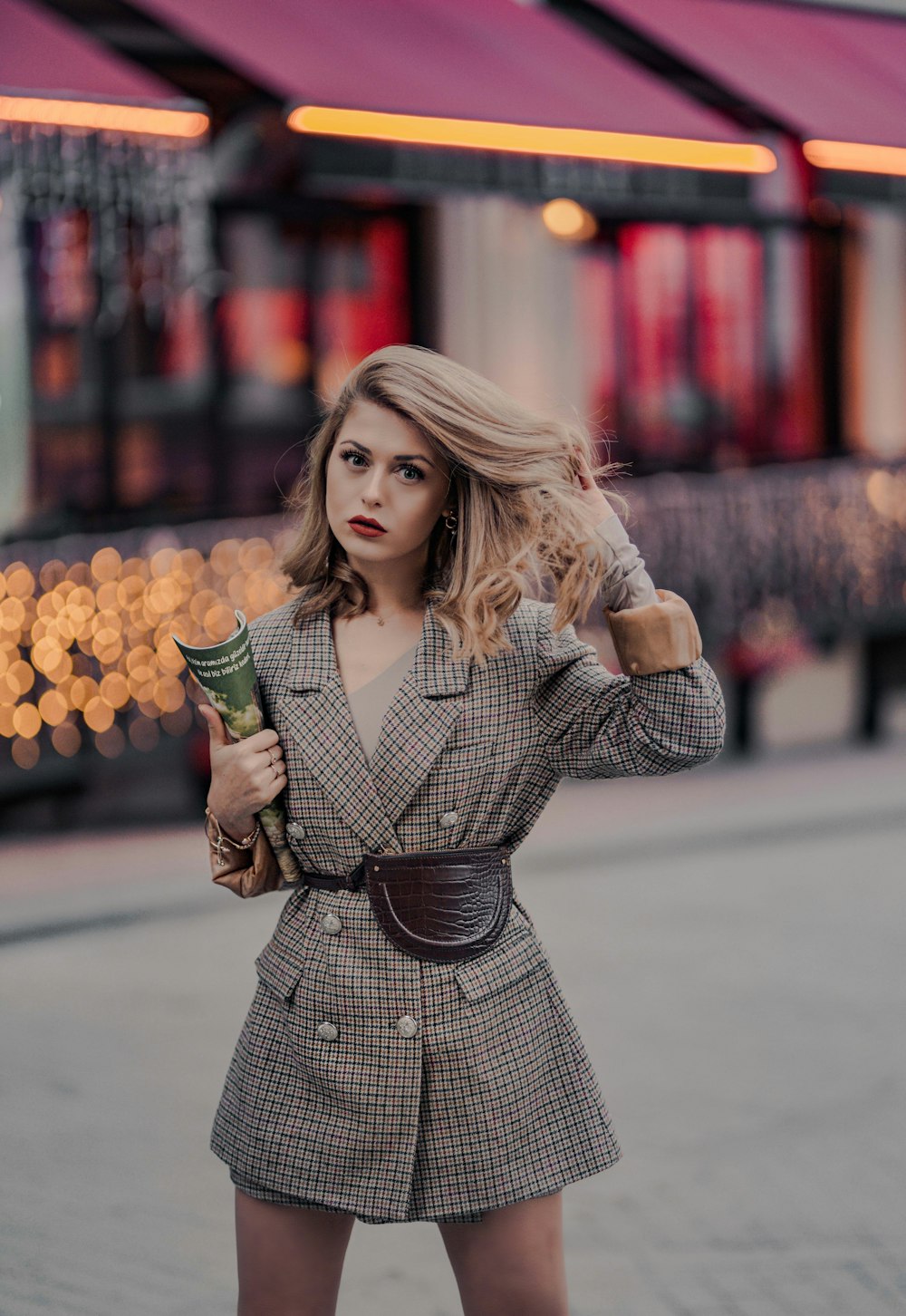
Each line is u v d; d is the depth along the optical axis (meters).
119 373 10.51
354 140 8.40
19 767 8.35
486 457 2.08
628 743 2.13
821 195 10.48
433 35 9.48
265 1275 2.20
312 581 2.28
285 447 11.16
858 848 8.38
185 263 10.20
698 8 11.20
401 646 2.21
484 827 2.17
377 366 2.12
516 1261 2.16
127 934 6.73
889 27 12.02
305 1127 2.13
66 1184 4.12
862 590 11.03
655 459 11.80
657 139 9.27
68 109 7.79
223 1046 5.25
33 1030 5.42
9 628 8.28
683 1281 3.56
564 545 2.12
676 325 11.81
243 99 10.21
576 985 5.88
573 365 11.56
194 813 8.92
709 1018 5.48
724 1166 4.21
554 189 8.98
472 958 2.12
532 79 9.40
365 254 11.23
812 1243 3.75
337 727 2.14
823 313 12.15
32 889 7.26
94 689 8.48
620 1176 4.14
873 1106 4.64
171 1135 4.46
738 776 10.03
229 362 10.91
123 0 8.72
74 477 10.41
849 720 11.28
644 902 7.22
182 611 8.75
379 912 2.11
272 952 2.20
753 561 10.70
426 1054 2.10
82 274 10.24
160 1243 3.78
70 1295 3.49
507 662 2.16
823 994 5.77
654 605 2.12
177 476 10.81
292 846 2.20
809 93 10.78
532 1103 2.15
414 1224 3.93
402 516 2.12
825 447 12.23
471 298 11.32
